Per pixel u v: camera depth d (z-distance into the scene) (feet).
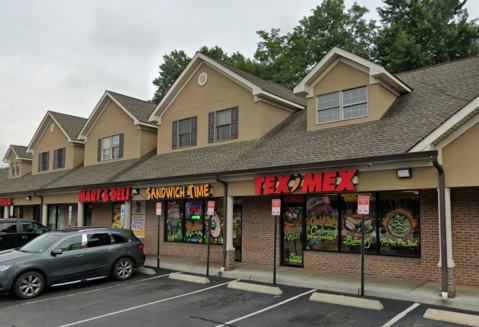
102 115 75.66
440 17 90.68
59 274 36.50
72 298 34.37
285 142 45.88
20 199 79.00
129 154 69.26
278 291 33.71
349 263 39.81
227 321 26.71
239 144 52.21
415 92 44.93
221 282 38.99
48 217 82.23
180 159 56.44
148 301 32.63
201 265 47.06
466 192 33.78
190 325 26.13
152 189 51.75
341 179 34.17
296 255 44.01
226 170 43.42
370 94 42.42
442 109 37.22
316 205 42.96
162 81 155.94
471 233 33.24
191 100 60.34
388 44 98.07
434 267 34.71
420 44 89.20
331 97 45.98
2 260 34.71
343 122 44.32
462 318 24.71
